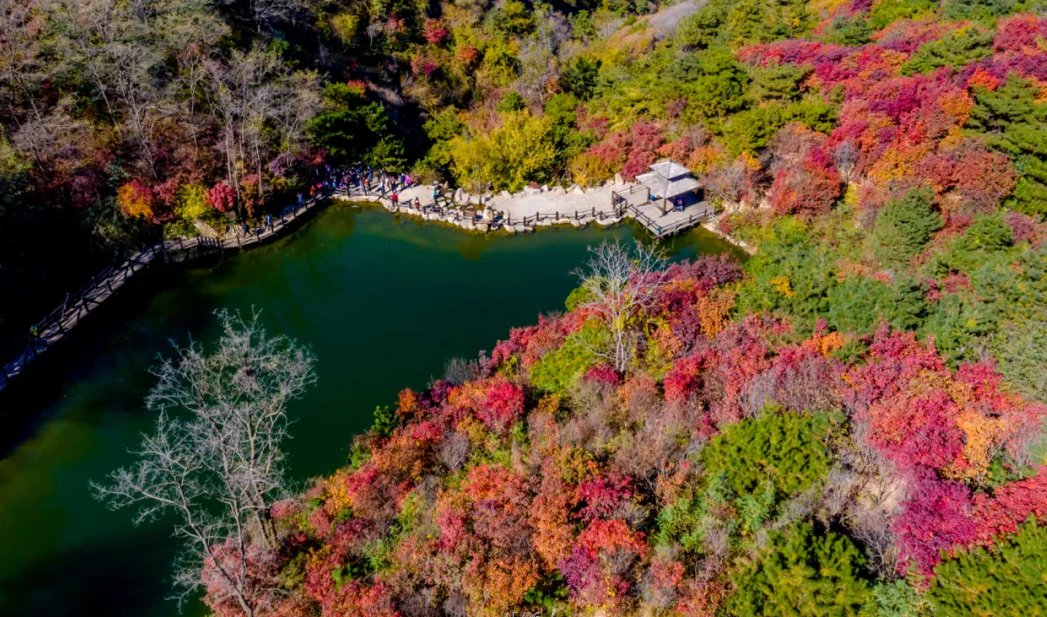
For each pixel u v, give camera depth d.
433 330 42.38
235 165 50.50
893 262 39.00
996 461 21.62
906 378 25.77
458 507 24.95
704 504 23.22
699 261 40.44
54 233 44.88
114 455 34.00
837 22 66.50
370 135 60.09
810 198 46.50
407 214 55.06
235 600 24.45
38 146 45.41
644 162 55.88
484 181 57.28
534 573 21.95
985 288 30.11
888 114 47.56
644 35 79.06
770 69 56.12
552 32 79.31
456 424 30.03
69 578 27.89
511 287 46.62
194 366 31.11
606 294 36.69
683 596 20.84
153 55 50.81
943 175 42.09
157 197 48.69
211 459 26.42
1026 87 42.91
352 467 30.48
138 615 26.48
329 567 25.02
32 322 41.09
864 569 19.58
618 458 25.59
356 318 43.62
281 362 35.00
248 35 62.72
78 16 50.81
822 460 22.58
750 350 30.33
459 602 22.14
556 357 34.22
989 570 17.64
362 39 72.25
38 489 32.19
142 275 46.94
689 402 27.92
